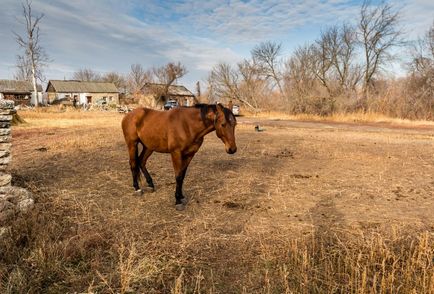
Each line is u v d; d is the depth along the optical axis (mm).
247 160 8703
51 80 59156
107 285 2920
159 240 3836
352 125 22328
